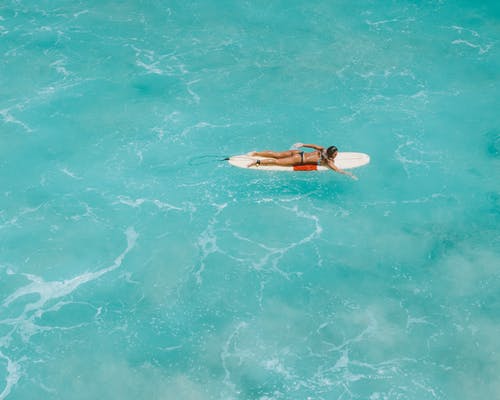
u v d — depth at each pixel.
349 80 35.69
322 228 27.33
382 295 24.75
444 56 37.38
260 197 28.66
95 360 22.48
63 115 33.22
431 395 21.36
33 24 39.81
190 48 38.19
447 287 25.00
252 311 24.16
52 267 25.72
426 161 30.55
